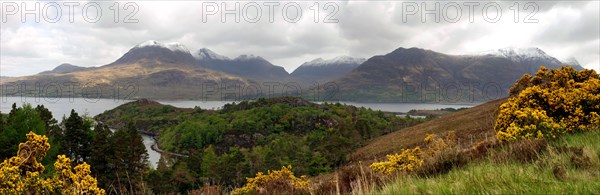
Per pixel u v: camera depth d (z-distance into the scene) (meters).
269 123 174.75
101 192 7.73
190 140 147.62
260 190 7.60
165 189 48.12
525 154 6.38
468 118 54.84
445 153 7.64
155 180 50.00
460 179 4.87
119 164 49.00
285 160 83.38
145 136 198.62
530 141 7.07
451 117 72.12
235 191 7.87
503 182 4.32
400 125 137.00
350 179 6.94
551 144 7.31
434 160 7.43
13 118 37.56
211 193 7.89
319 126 174.62
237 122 167.75
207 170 63.91
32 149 7.70
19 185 6.94
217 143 152.25
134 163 52.72
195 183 54.75
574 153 5.56
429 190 4.43
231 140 153.88
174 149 145.25
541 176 4.54
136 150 58.47
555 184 4.08
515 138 8.87
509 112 11.68
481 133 25.53
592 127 9.80
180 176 53.16
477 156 7.58
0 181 6.83
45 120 54.88
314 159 75.81
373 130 119.50
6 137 35.09
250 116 179.75
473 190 4.18
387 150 55.72
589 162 5.05
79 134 53.09
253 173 72.44
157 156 133.75
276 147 105.38
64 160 7.57
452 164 7.14
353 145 85.19
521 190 3.87
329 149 75.75
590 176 4.32
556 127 9.48
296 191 7.28
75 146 52.72
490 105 62.28
